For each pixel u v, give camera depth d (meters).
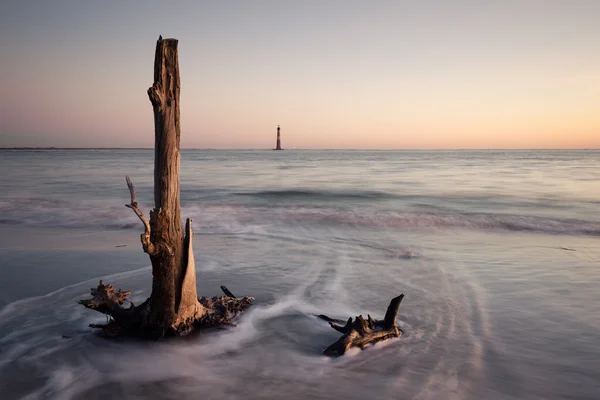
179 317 4.99
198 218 14.39
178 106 4.58
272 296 6.64
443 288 7.05
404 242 10.83
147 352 4.66
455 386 4.00
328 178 35.50
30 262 8.39
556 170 47.66
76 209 15.91
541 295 6.68
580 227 12.97
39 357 4.53
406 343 4.95
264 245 10.37
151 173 38.44
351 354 4.65
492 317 5.77
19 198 19.34
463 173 42.44
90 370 4.28
